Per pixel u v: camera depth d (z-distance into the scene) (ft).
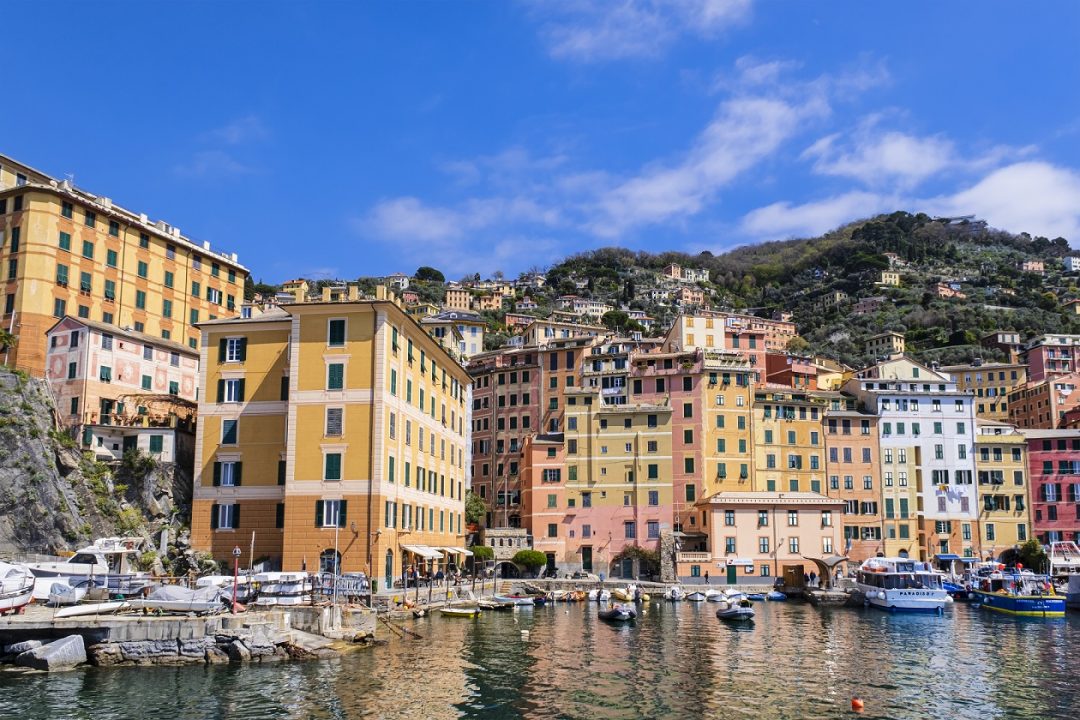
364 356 243.19
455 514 328.70
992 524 419.54
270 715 124.16
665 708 135.44
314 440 240.73
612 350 462.19
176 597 171.22
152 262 348.38
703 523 381.60
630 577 381.19
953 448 424.05
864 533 408.67
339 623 186.09
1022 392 617.21
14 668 149.59
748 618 250.98
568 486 393.29
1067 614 289.53
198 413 256.32
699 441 401.29
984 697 148.36
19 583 168.55
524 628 223.92
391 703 132.46
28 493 238.89
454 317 634.84
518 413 447.83
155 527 260.01
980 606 313.32
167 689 137.49
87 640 156.87
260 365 256.52
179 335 359.25
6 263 303.27
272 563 244.22
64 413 279.08
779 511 379.76
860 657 187.93
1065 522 415.64
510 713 129.80
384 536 238.68
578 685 150.30
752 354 472.03
